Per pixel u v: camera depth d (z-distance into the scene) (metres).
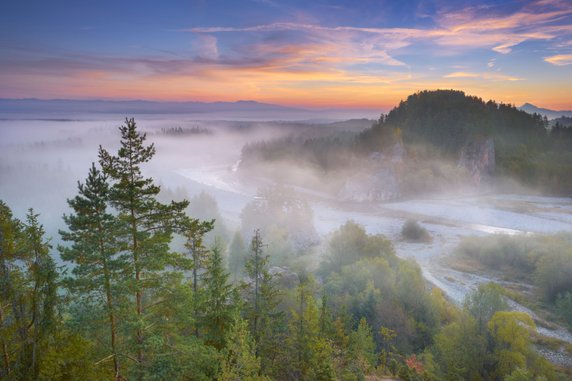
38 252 15.16
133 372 16.86
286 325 30.14
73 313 15.88
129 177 17.61
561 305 62.00
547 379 40.09
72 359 13.60
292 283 62.66
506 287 75.62
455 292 73.38
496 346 42.28
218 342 23.27
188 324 19.52
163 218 18.41
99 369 15.57
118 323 17.03
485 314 45.09
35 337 13.54
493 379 40.06
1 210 15.98
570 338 55.53
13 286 14.15
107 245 16.92
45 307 14.05
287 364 26.59
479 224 132.38
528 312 64.25
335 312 48.91
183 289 18.48
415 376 36.62
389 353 42.41
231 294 25.88
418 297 56.38
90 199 16.31
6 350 13.94
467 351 41.75
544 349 52.28
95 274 16.09
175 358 17.28
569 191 184.25
